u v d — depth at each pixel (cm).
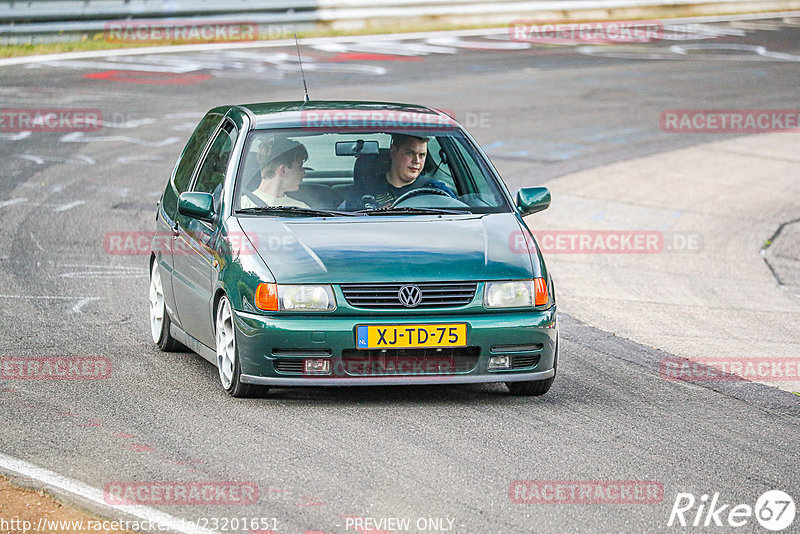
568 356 2902
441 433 2161
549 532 1689
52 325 3056
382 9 10519
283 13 9819
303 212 2520
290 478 1895
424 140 2645
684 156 6444
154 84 7431
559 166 5994
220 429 2164
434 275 2316
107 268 3784
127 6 8912
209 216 2530
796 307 3800
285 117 2727
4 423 2189
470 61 9175
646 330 3309
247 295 2312
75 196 4862
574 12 11862
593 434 2194
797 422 2358
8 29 8344
